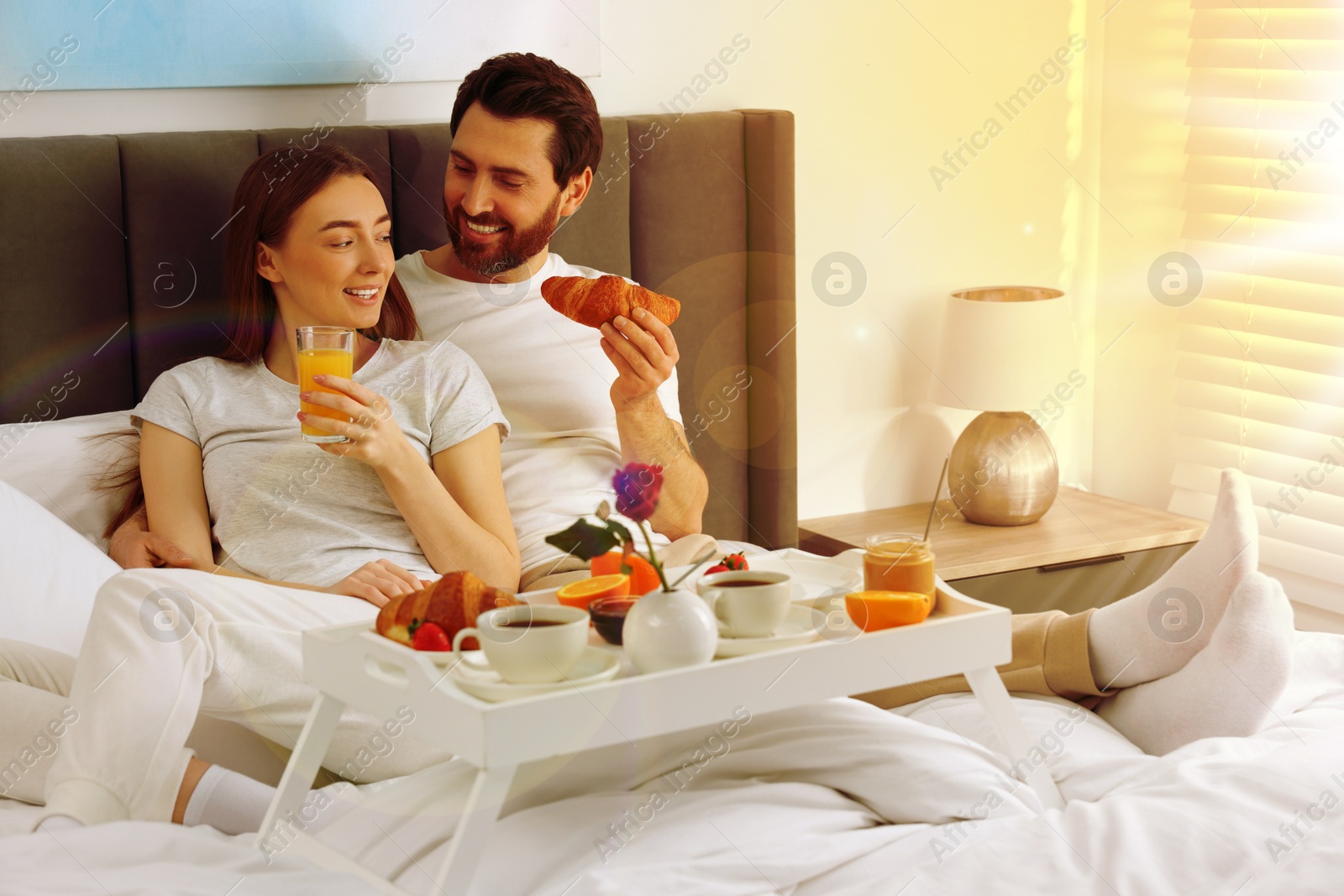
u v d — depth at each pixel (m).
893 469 2.45
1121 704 1.49
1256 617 1.37
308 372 1.39
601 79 2.05
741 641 1.16
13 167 1.58
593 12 2.02
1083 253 2.62
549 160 1.72
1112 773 1.27
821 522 2.34
